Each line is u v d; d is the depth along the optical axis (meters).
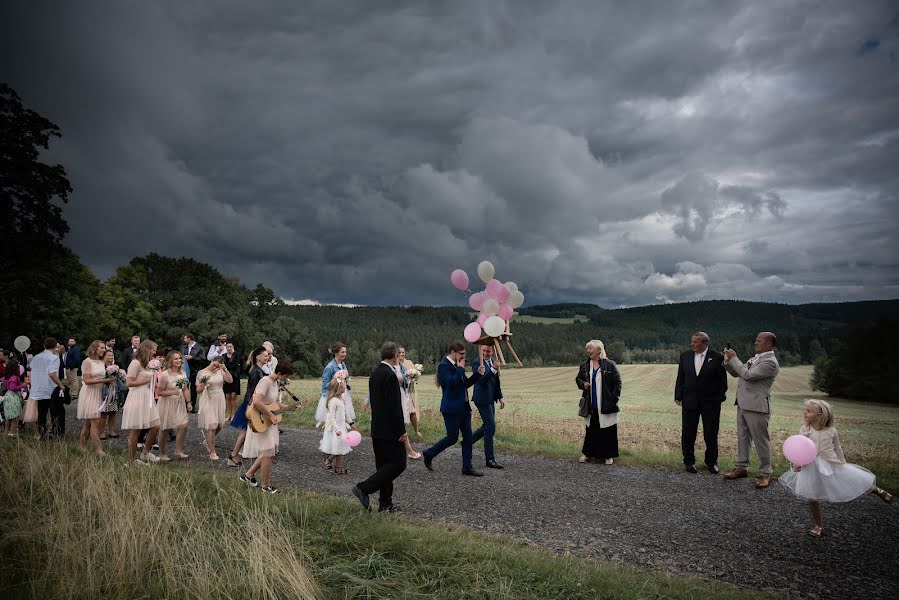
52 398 9.07
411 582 4.00
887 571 4.65
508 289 8.42
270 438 6.49
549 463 9.09
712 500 6.84
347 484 7.29
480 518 5.88
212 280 54.69
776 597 4.02
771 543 5.30
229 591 3.66
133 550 4.05
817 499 5.33
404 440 5.81
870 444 14.87
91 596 3.55
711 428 8.53
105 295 45.56
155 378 7.83
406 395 10.88
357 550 4.48
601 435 9.12
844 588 4.30
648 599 3.77
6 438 7.22
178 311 48.22
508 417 17.81
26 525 4.49
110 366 9.60
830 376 54.91
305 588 3.65
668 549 5.09
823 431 5.45
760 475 7.66
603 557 4.84
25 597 3.46
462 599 3.75
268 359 10.84
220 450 9.51
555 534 5.42
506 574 4.11
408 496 6.74
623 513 6.20
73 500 5.04
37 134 26.75
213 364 8.70
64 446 7.20
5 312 25.84
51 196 27.14
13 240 26.45
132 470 6.00
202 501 5.49
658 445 13.16
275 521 4.90
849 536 5.53
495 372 8.73
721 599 3.81
